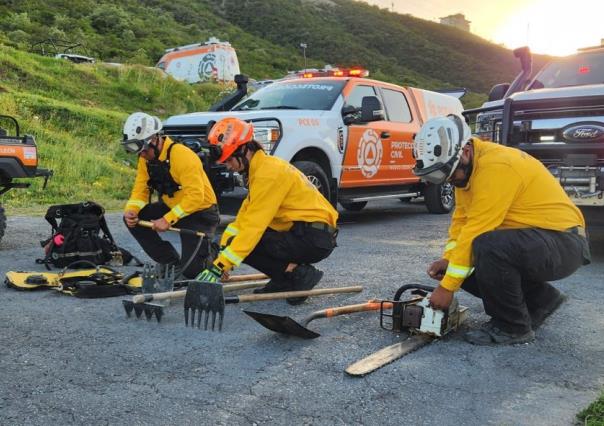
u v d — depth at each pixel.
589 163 5.34
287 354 3.30
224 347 3.40
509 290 3.36
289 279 4.33
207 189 4.69
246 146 3.87
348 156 7.85
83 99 20.50
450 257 3.65
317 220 4.20
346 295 4.56
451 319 3.56
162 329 3.71
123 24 58.25
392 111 8.91
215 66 39.88
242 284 4.50
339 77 8.39
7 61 20.22
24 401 2.72
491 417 2.58
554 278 3.45
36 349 3.35
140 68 25.22
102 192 11.62
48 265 5.35
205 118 7.39
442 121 3.23
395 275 5.23
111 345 3.42
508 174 3.28
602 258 5.91
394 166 8.73
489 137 6.11
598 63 6.66
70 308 4.15
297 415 2.60
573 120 5.43
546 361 3.20
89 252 5.42
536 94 5.66
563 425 2.51
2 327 3.72
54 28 45.44
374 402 2.72
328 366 3.13
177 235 7.49
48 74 21.50
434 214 9.99
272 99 8.16
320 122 7.50
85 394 2.79
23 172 6.34
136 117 4.48
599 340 3.52
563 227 3.40
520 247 3.27
